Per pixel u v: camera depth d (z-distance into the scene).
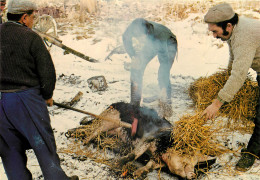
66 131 3.41
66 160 2.83
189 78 5.50
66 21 9.87
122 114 3.01
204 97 3.22
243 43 2.16
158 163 2.58
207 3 10.29
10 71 1.89
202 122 2.55
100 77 5.05
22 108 1.94
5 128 1.96
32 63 1.95
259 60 2.30
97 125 3.12
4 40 1.86
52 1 10.67
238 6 9.39
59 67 6.11
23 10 1.95
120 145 2.99
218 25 2.24
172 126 2.73
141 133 2.81
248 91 2.85
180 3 10.69
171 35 3.51
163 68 3.62
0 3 2.54
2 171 2.60
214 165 2.71
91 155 2.93
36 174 2.57
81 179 2.54
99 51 7.27
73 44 7.73
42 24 4.99
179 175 2.46
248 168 2.60
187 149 2.47
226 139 3.07
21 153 2.09
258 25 2.17
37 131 1.99
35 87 2.02
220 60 6.45
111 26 9.20
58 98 4.52
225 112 2.97
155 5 10.80
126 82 5.37
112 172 2.65
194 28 8.45
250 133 3.17
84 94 4.73
